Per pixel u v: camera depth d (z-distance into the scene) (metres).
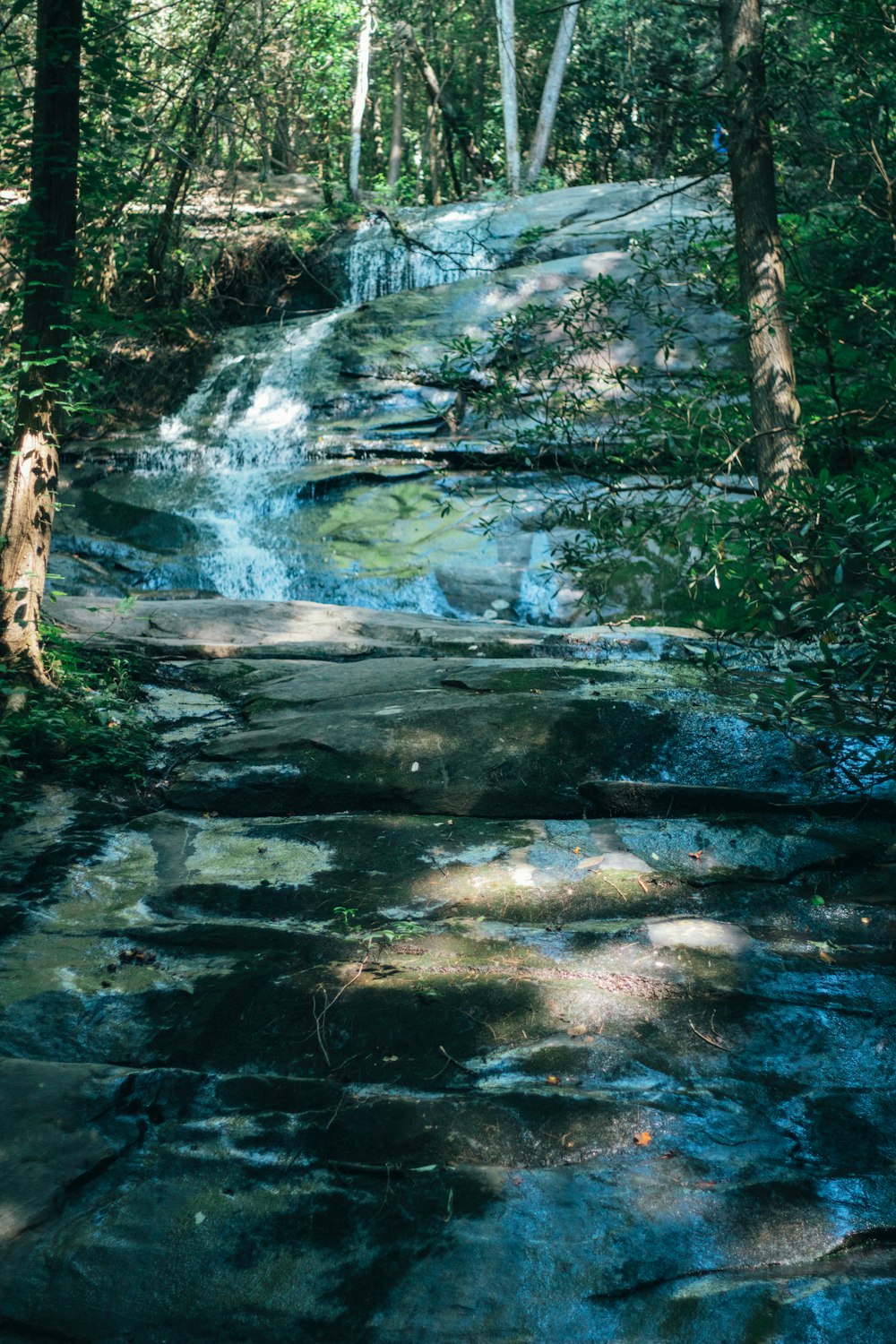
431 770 6.01
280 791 5.95
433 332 17.50
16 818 5.65
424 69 30.25
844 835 5.40
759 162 10.46
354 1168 3.28
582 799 5.85
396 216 21.86
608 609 12.37
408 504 14.56
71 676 7.14
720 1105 3.59
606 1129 3.44
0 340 9.10
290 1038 3.92
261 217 22.95
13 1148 3.35
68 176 6.79
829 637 5.51
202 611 9.99
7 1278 2.96
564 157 30.67
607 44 26.55
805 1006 4.13
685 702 6.57
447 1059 3.80
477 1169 3.27
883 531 5.26
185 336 19.14
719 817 5.59
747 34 10.34
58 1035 3.94
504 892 4.87
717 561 7.32
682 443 10.78
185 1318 2.86
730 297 11.63
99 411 6.99
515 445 11.42
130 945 4.52
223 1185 3.24
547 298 17.30
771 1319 2.81
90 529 14.80
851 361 11.98
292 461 16.05
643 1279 2.92
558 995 4.11
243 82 10.42
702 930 4.61
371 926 4.64
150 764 6.48
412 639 9.58
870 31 9.94
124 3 7.41
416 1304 2.87
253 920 4.74
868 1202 3.19
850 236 11.70
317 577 13.31
